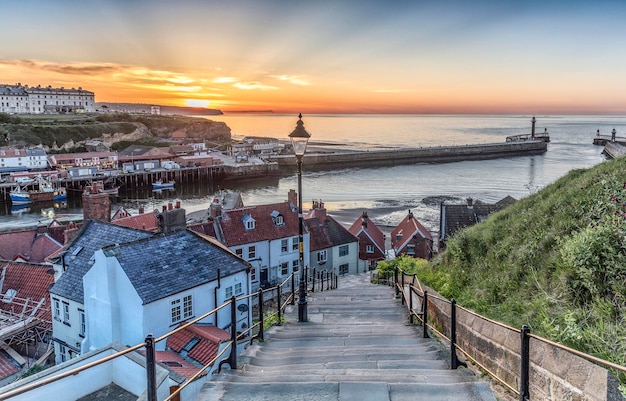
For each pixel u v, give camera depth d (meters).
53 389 7.68
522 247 11.55
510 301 9.35
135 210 89.62
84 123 195.00
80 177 115.00
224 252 23.83
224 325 22.58
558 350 5.77
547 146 184.00
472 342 8.35
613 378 4.83
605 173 13.74
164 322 19.61
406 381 6.96
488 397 6.16
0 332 22.41
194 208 91.06
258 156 155.50
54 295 22.86
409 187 101.12
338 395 6.34
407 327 11.67
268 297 34.75
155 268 20.48
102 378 8.48
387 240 59.06
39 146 155.50
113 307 19.41
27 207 95.12
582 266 7.70
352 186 105.06
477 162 145.50
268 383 6.85
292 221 41.09
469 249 14.48
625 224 7.73
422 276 15.71
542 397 5.94
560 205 12.75
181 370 15.48
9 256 35.78
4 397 4.19
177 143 199.38
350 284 31.73
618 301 6.89
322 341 10.34
